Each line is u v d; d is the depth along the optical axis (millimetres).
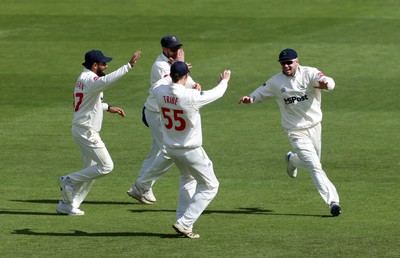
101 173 44219
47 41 89000
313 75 43688
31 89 74188
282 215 43844
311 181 50812
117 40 89000
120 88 74375
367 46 86125
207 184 39656
